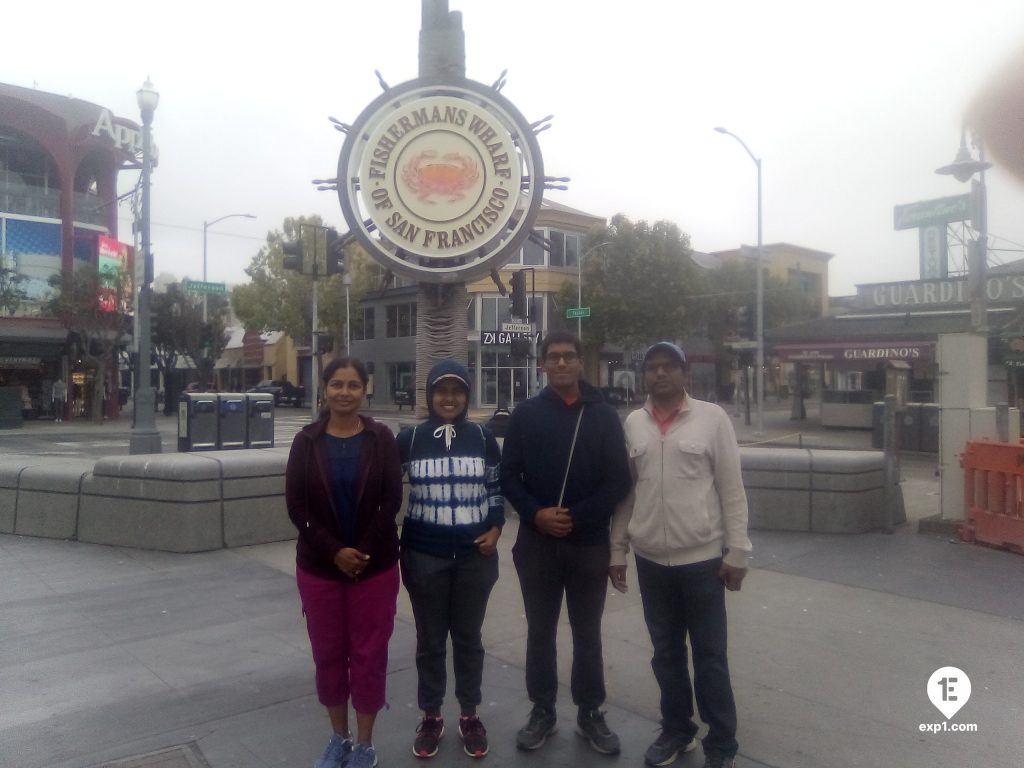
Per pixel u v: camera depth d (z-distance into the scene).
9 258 31.94
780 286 49.59
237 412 17.05
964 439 8.52
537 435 3.87
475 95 9.12
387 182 9.05
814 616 5.84
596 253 41.62
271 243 43.84
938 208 17.55
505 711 4.34
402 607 6.12
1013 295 22.92
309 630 3.74
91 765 3.72
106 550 8.02
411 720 4.24
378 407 47.66
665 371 3.77
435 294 9.64
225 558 7.68
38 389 33.84
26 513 8.71
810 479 8.65
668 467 3.72
